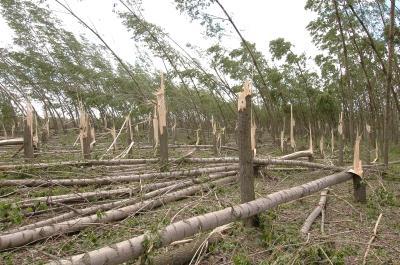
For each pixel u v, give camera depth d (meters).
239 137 4.35
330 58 15.56
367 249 3.94
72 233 4.43
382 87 14.55
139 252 2.97
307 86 17.47
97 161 7.41
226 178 6.59
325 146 15.79
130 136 11.01
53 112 24.88
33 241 4.02
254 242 4.05
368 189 6.93
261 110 20.78
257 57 16.44
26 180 6.11
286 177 7.05
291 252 3.71
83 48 18.69
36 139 10.06
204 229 3.47
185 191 5.77
